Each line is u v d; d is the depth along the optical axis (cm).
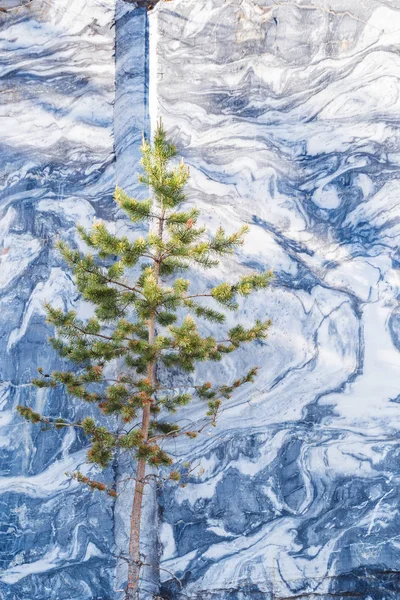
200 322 571
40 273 574
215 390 547
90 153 595
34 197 586
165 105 604
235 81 604
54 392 555
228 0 609
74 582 529
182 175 464
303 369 566
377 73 589
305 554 538
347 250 577
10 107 598
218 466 554
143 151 472
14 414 552
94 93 602
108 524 541
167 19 613
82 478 484
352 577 535
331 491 546
